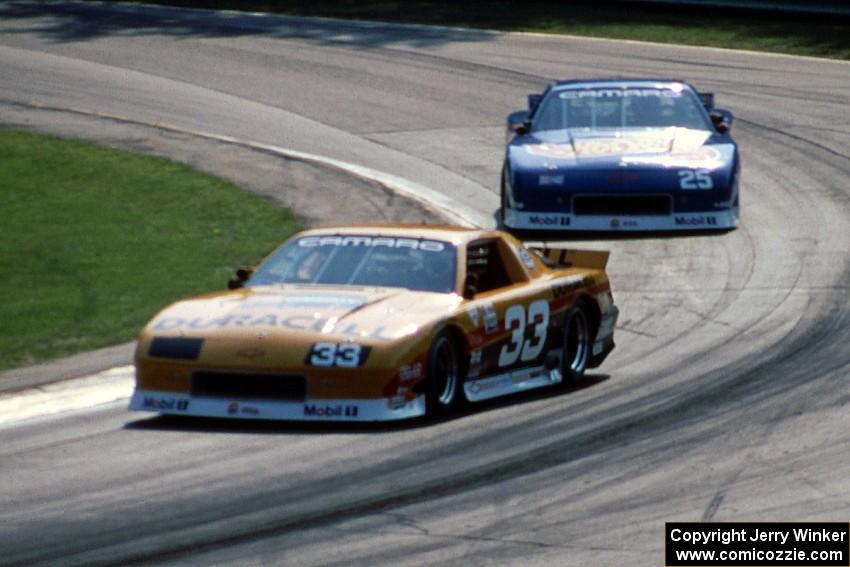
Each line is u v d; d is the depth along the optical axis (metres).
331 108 89.81
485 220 64.62
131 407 33.09
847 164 73.25
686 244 59.12
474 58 104.69
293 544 22.94
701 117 65.06
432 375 33.00
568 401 36.09
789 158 74.81
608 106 65.56
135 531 23.91
